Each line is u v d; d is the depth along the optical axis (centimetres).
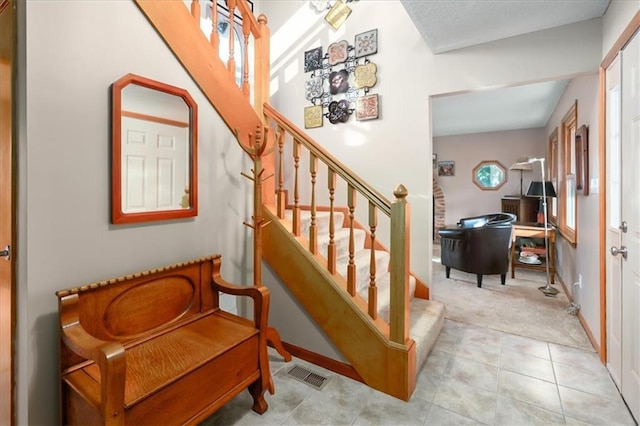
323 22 338
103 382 110
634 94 166
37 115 132
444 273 459
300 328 226
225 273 223
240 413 172
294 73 355
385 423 165
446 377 206
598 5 209
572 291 338
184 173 192
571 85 344
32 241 132
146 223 174
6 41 139
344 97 326
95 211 152
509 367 217
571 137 371
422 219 292
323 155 212
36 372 134
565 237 354
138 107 168
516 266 461
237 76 349
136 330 160
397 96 300
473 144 689
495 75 258
